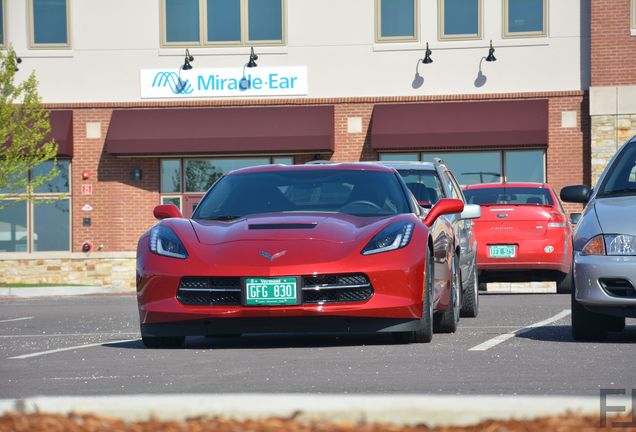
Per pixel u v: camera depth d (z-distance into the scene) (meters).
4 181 59.66
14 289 53.12
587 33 62.75
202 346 20.12
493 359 16.38
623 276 18.81
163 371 15.40
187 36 64.44
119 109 64.44
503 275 42.62
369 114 63.69
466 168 63.75
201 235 19.58
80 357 18.03
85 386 13.83
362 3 63.88
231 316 18.66
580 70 62.88
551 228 41.31
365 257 18.86
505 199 42.59
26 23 65.00
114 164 64.75
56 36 65.06
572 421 8.57
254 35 64.31
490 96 62.84
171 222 20.33
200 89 64.06
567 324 24.61
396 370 14.95
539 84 63.03
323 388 13.05
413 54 63.53
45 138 63.59
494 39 63.16
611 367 15.09
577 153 62.62
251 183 21.89
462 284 27.14
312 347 19.17
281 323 18.75
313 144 62.28
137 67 64.44
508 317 28.30
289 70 63.75
